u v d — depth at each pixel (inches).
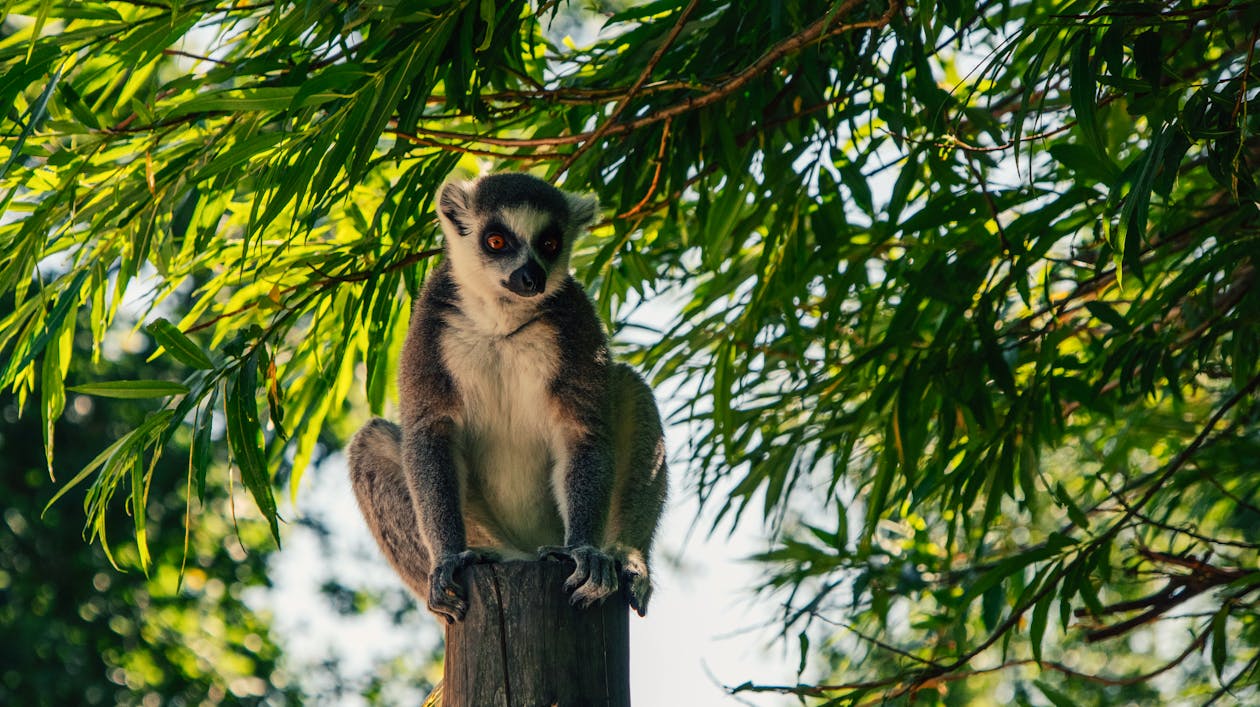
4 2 298.7
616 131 336.8
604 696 261.6
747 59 351.6
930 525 450.3
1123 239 268.2
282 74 324.8
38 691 760.3
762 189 366.0
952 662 399.5
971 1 345.7
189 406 327.9
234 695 839.1
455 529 352.2
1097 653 557.3
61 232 341.1
